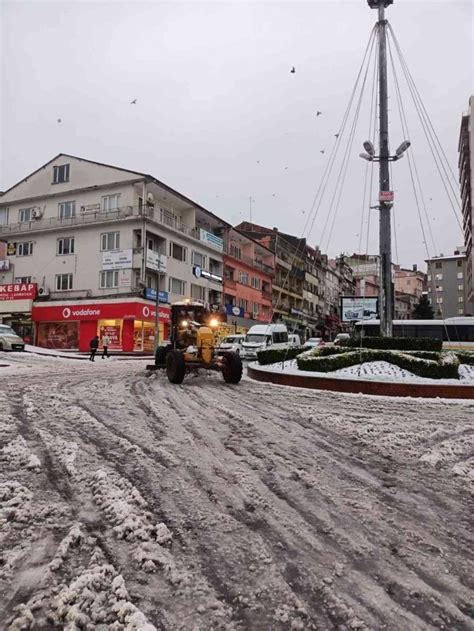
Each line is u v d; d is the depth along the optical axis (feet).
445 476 15.28
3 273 133.18
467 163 151.53
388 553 9.77
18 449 16.06
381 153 52.06
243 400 30.07
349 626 7.22
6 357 73.46
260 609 7.61
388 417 25.64
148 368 47.44
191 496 12.53
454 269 274.77
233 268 162.91
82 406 25.31
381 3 52.85
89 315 118.11
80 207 125.90
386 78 52.75
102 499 11.92
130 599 7.75
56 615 7.30
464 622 7.42
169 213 134.51
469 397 33.86
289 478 14.42
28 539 9.75
